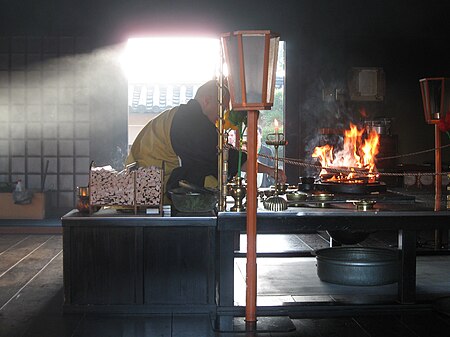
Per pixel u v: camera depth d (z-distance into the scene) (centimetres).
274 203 406
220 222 393
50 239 691
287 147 816
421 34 821
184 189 434
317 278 478
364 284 439
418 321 391
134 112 1276
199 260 406
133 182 411
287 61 815
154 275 406
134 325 384
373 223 401
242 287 453
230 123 420
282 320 390
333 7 814
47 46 813
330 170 507
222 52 413
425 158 830
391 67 823
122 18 807
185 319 396
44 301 437
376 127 795
